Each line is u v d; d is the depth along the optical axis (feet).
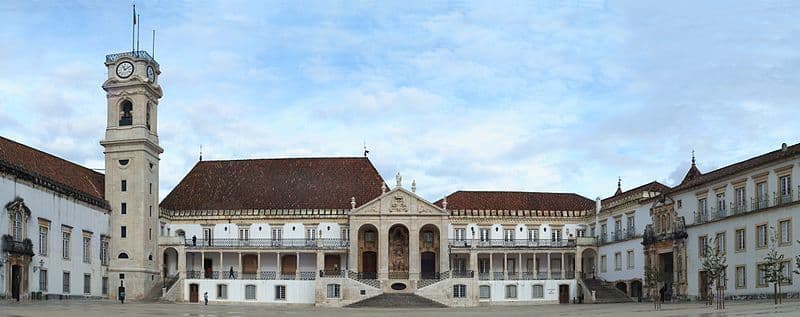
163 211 350.23
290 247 351.05
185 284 335.47
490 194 387.75
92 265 297.12
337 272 344.49
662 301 292.20
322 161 384.88
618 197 351.46
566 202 388.98
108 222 311.47
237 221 359.87
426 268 359.46
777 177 239.91
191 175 379.96
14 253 242.58
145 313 201.36
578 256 359.05
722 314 162.61
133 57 317.42
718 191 271.49
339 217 359.05
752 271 248.11
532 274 364.58
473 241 358.43
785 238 232.73
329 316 207.82
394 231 358.64
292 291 332.19
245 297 334.65
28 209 253.03
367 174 378.94
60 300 266.16
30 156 281.95
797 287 226.38
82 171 318.24
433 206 348.79
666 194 305.32
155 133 327.47
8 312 179.83
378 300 314.76
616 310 211.61
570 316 182.60
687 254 287.07
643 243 315.78
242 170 380.58
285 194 368.89
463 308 283.79
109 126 318.24
